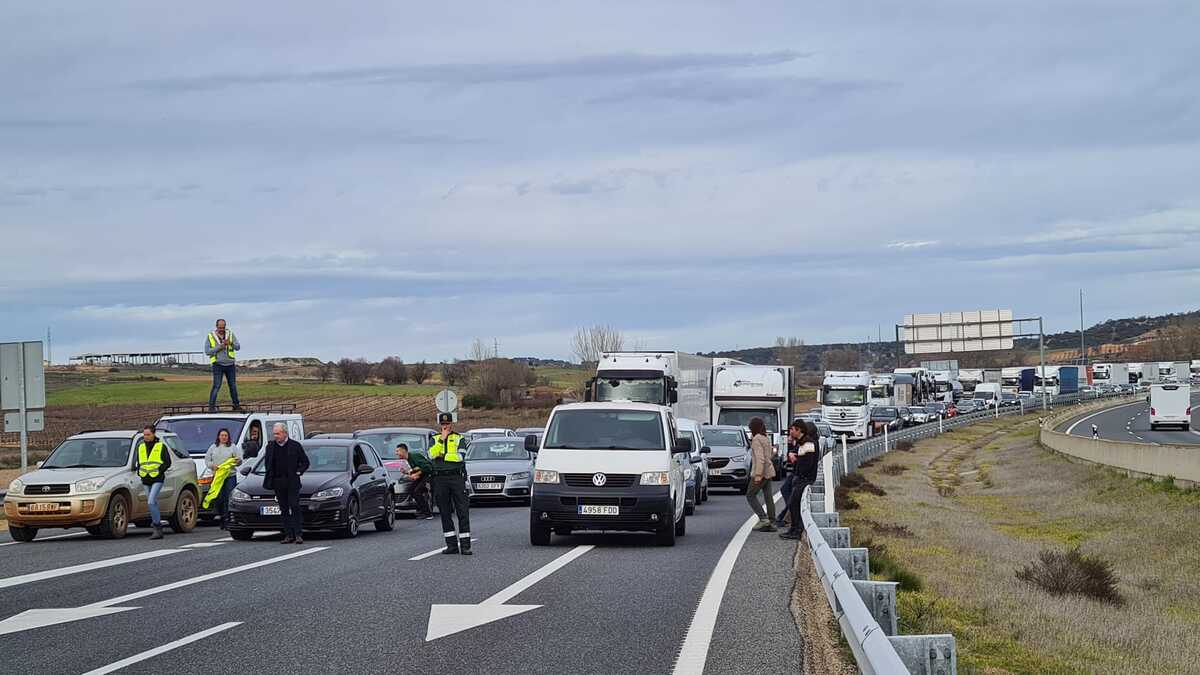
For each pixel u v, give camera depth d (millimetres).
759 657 9750
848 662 9742
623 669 9219
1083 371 134875
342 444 22406
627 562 16719
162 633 10695
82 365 124312
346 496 20969
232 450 24031
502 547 18984
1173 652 12828
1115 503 31625
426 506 27156
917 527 25250
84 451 22344
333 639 10414
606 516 18625
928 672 7422
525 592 13539
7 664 9258
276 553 18188
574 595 13312
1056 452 51938
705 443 35531
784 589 13945
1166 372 144625
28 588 13891
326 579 14719
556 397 97938
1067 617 14508
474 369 102625
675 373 39062
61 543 20422
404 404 91250
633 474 18734
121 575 15203
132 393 95688
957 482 49844
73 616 11695
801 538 20719
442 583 14312
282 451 20031
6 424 27531
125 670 9031
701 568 16016
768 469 22031
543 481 18891
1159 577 19922
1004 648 12328
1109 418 91062
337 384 114875
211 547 19328
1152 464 34062
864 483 36750
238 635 10594
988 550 21750
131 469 22094
